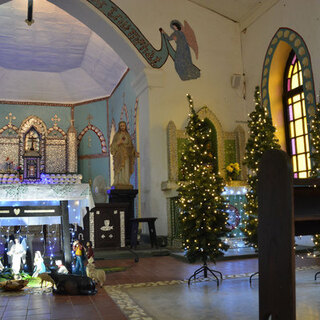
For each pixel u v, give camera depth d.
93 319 4.33
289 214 2.28
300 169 11.65
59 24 16.09
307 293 5.28
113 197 13.01
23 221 6.70
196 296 5.34
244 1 12.70
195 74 13.07
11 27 16.25
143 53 12.52
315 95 10.38
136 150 15.91
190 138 9.44
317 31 10.35
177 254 9.52
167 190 12.02
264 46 12.58
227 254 9.02
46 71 19.94
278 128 12.23
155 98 12.51
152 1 12.84
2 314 4.58
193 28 13.30
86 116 21.08
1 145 19.92
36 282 6.38
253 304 4.81
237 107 13.41
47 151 20.39
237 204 10.67
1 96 20.44
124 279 6.80
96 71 19.23
